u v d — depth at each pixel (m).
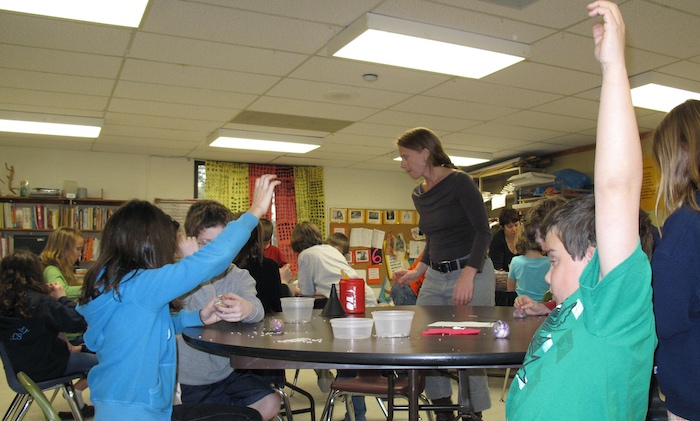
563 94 4.76
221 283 2.01
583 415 0.85
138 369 1.29
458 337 1.39
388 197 8.83
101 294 1.32
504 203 7.26
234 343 1.33
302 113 5.32
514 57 3.67
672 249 1.03
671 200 1.12
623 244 0.84
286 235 7.90
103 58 3.84
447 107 5.14
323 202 8.25
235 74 4.20
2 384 4.45
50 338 2.70
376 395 2.13
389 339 1.37
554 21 3.32
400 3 3.07
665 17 3.27
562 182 6.57
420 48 3.51
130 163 7.22
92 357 2.91
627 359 0.85
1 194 6.53
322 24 3.34
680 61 4.02
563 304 0.96
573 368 0.87
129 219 1.40
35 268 2.76
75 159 6.95
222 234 1.44
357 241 8.46
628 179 0.84
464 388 1.91
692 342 1.04
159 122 5.60
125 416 1.28
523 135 6.34
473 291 2.49
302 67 4.07
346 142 6.64
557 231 1.00
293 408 3.64
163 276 1.32
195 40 3.55
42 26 3.31
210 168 7.61
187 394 1.96
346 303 2.09
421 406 1.94
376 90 4.62
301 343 1.32
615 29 0.88
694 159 1.08
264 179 1.55
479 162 7.80
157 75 4.20
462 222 2.52
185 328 1.70
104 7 2.98
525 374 0.96
